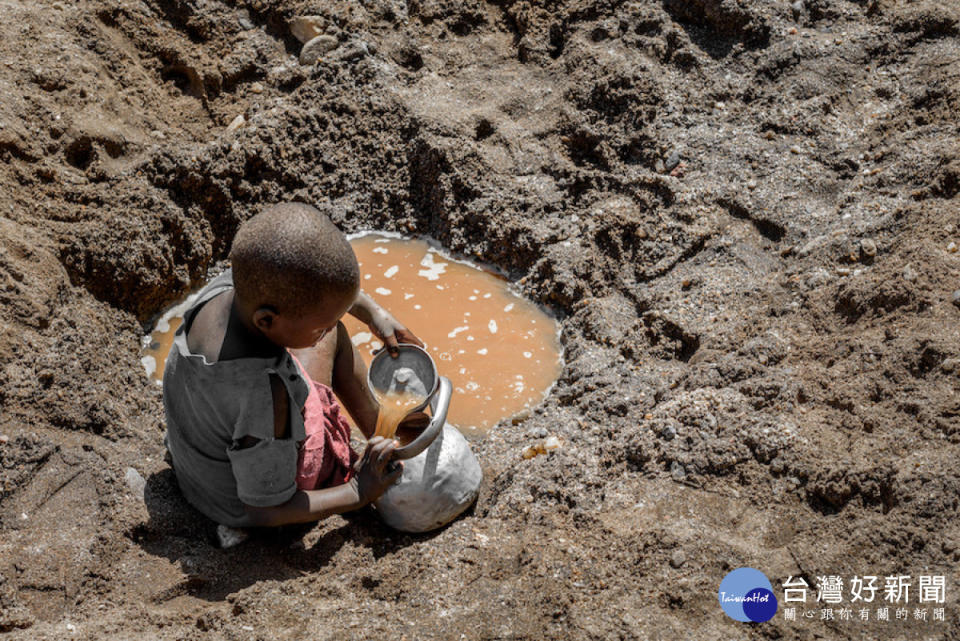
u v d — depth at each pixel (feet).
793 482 10.32
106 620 9.18
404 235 16.26
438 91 17.34
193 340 9.44
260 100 17.17
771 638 8.80
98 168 14.88
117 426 11.69
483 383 13.51
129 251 14.15
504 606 9.37
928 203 13.65
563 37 18.03
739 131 16.20
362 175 16.62
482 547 10.26
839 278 13.10
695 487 10.59
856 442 10.58
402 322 14.43
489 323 14.55
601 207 15.48
